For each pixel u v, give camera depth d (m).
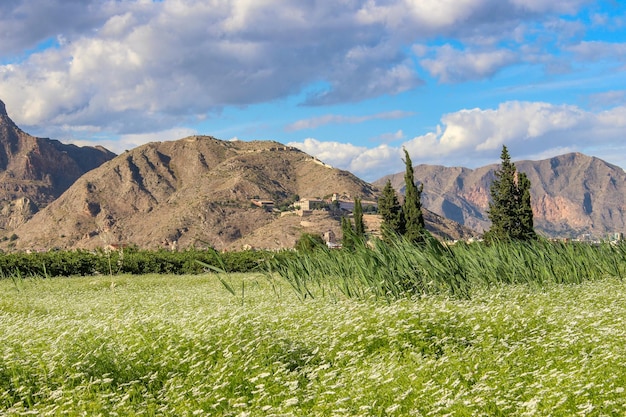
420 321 12.05
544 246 22.89
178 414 8.31
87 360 10.30
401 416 7.39
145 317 13.67
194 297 23.00
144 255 45.91
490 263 20.59
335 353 10.84
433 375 8.88
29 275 38.31
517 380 8.75
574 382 8.05
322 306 15.36
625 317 12.89
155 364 10.38
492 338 11.34
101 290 29.75
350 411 7.59
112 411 8.42
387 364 9.49
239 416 7.45
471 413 7.37
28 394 9.34
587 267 22.77
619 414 7.25
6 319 16.06
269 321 12.84
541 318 12.97
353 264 18.78
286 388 9.00
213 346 10.99
